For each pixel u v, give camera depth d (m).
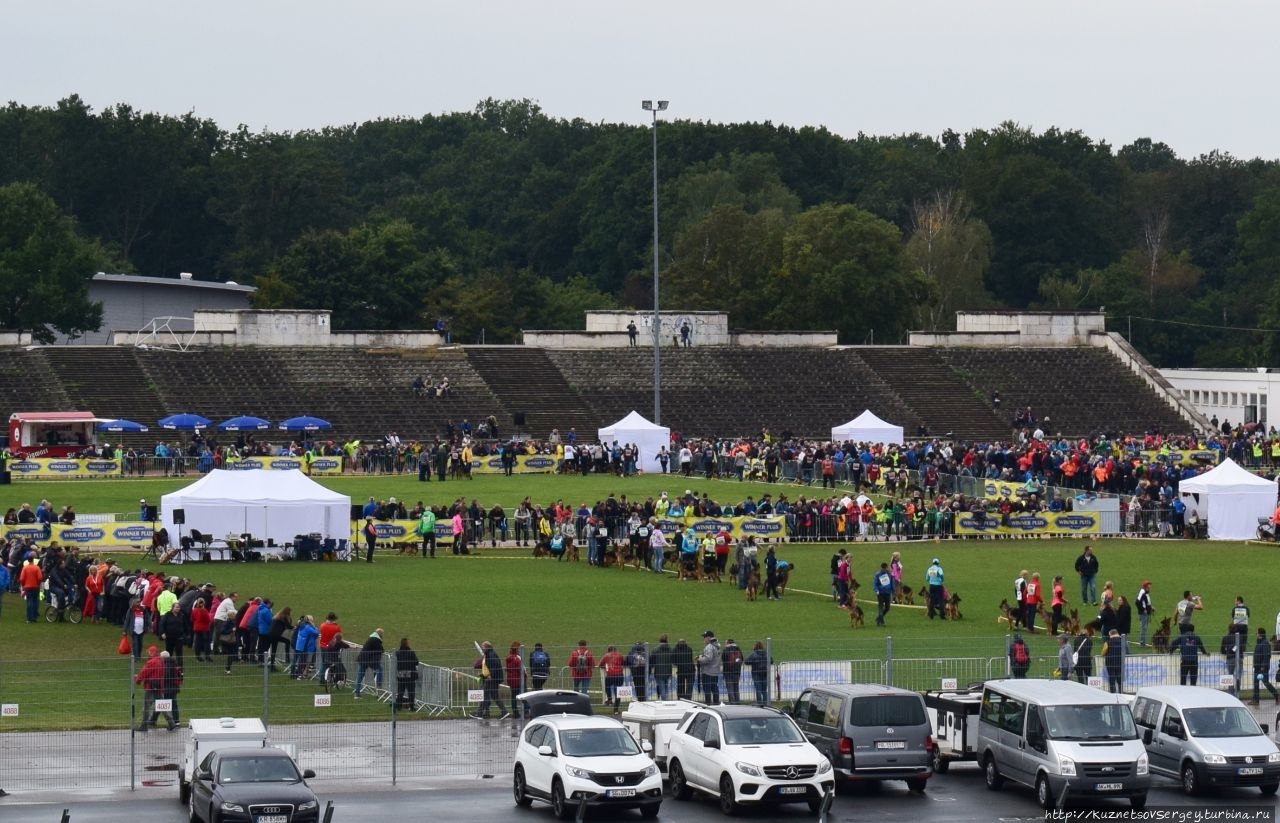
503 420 158.00
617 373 170.12
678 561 96.19
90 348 158.75
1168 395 174.88
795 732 52.28
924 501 114.50
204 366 159.38
